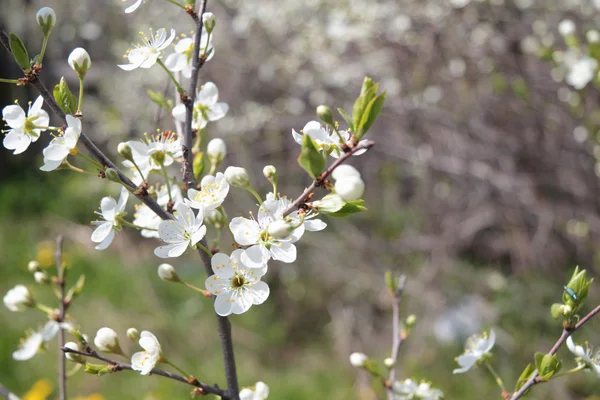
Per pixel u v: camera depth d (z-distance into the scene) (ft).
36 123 1.42
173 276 1.48
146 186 1.40
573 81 2.54
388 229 4.57
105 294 4.24
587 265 3.96
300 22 4.07
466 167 4.07
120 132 5.21
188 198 1.44
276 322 4.31
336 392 3.53
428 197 4.57
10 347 3.62
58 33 5.73
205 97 1.58
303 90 4.46
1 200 5.54
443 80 3.97
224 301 1.36
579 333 3.63
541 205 4.00
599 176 3.64
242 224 1.36
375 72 4.12
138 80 5.03
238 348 3.96
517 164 4.08
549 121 3.75
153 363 1.42
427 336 3.79
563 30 2.56
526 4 3.53
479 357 1.58
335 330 4.09
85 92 5.90
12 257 4.71
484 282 4.06
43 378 3.41
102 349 1.44
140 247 4.90
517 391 1.48
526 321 3.79
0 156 6.15
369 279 4.27
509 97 3.72
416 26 3.77
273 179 1.39
